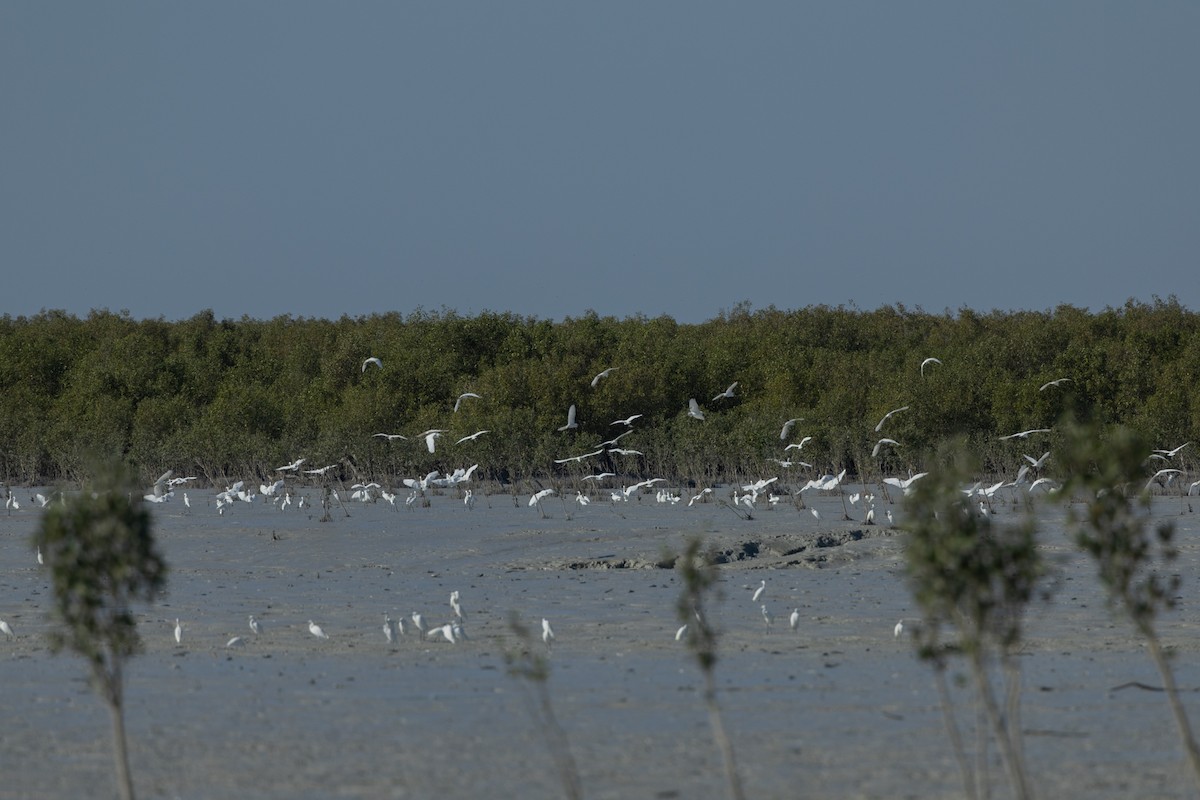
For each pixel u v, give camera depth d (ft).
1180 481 202.90
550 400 264.31
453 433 230.07
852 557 115.34
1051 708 53.47
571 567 112.06
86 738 49.83
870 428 224.12
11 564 118.73
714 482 229.86
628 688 58.34
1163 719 51.31
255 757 46.68
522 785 42.55
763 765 44.80
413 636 75.20
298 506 183.01
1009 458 209.97
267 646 71.72
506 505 189.78
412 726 51.31
